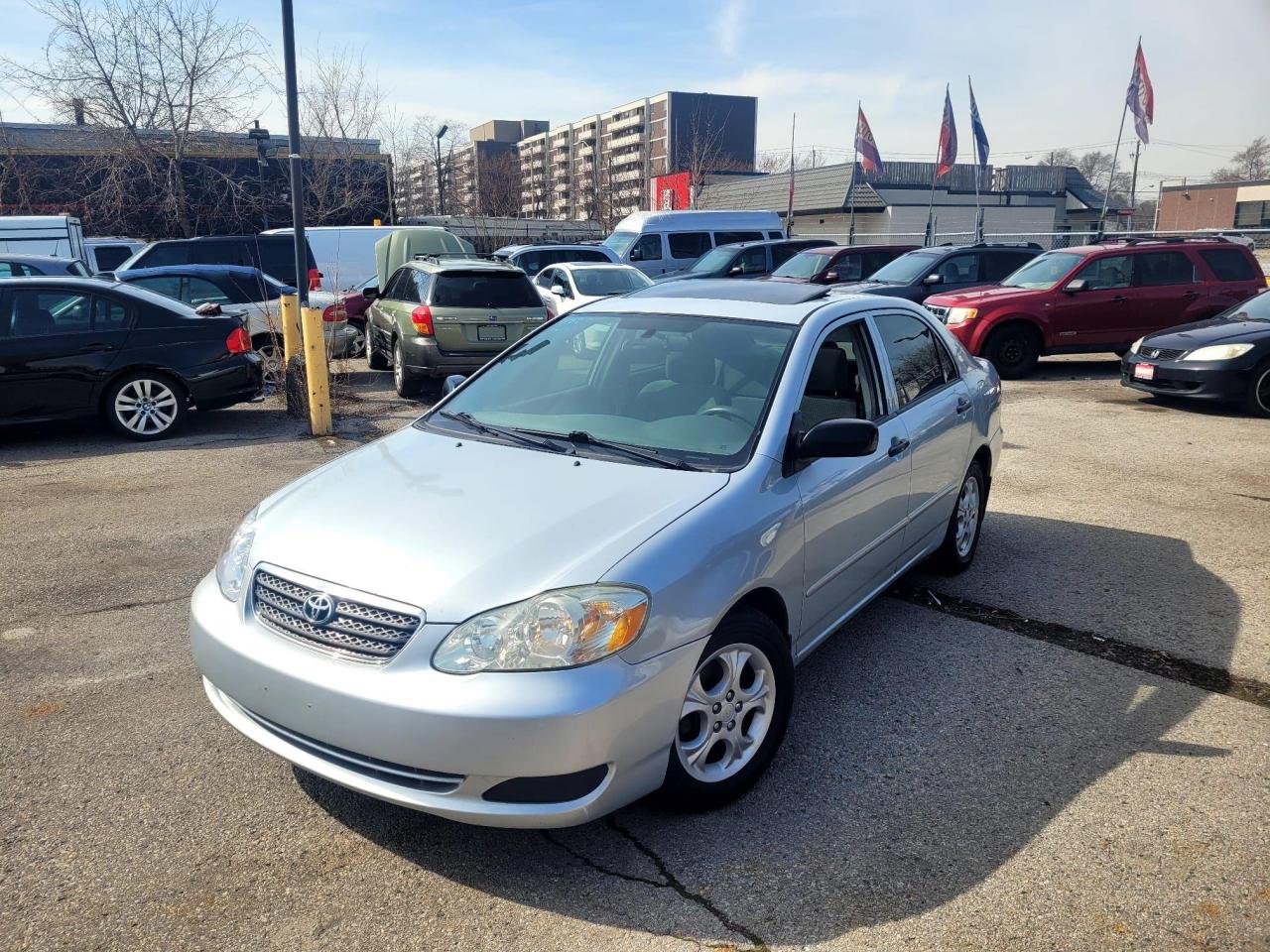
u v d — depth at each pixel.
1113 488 7.04
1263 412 9.67
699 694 2.91
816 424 3.61
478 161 80.69
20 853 2.83
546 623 2.56
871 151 30.12
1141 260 12.66
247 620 2.88
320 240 17.78
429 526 2.93
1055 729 3.60
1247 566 5.37
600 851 2.86
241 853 2.84
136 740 3.46
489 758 2.49
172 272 12.58
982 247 14.71
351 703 2.57
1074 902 2.64
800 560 3.32
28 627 4.45
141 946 2.47
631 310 4.25
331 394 10.82
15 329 8.12
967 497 5.18
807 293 4.32
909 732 3.58
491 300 10.85
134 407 8.55
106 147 28.06
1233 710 3.75
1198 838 2.93
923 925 2.55
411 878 2.74
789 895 2.67
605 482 3.16
